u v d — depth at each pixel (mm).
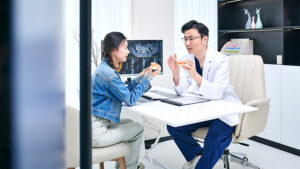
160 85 3283
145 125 3205
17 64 142
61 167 167
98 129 1715
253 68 2289
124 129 1827
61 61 162
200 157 2238
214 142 1994
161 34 3260
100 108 1765
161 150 3068
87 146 237
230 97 2182
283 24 2953
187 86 2203
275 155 2883
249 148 3084
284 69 2912
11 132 144
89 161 239
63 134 168
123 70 2486
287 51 3008
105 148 1713
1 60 137
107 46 1856
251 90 2279
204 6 3545
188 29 2090
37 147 155
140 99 2062
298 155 2859
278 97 2992
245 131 2062
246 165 2582
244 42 3492
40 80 153
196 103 1881
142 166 2395
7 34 138
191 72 1896
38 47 151
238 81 2363
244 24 3613
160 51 2561
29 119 150
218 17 3547
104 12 2924
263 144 3197
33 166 155
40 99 154
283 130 2967
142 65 2527
